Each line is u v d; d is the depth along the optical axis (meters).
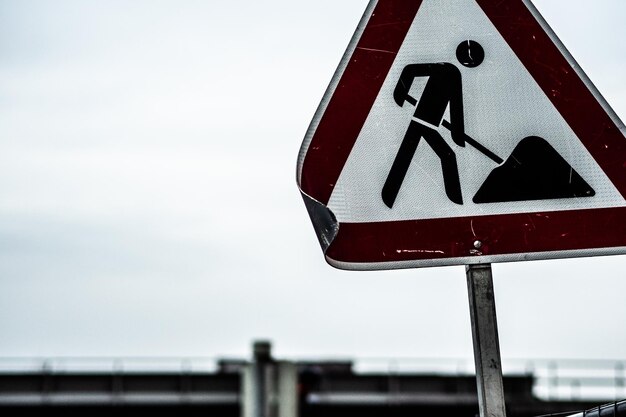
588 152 2.66
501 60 2.70
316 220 2.62
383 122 2.65
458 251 2.61
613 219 2.64
